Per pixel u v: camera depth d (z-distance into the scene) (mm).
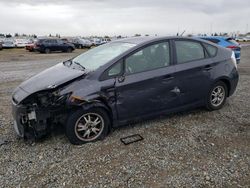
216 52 5219
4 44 37062
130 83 4113
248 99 6211
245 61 14984
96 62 4344
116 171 3279
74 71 4199
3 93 7184
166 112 4637
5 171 3305
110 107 4043
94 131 4043
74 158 3586
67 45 28766
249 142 4023
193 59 4863
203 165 3393
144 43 4414
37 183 3061
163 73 4422
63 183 3053
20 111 3811
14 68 13461
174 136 4227
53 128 4117
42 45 27094
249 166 3359
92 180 3105
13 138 4219
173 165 3400
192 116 5066
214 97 5262
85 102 3791
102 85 3920
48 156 3646
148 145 3934
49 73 4359
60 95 3721
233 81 5391
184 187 2963
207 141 4059
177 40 4762
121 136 4234
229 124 4699
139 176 3174
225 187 2959
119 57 4133
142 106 4312
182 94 4707
